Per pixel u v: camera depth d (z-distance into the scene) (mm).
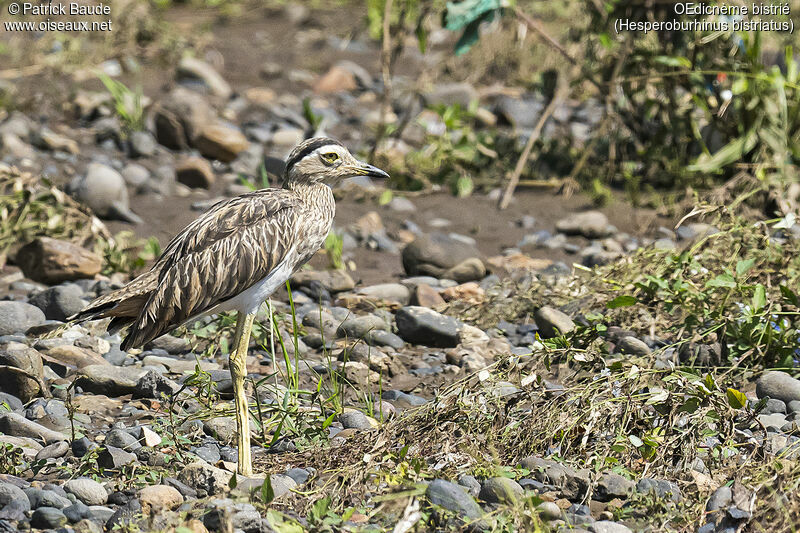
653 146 15555
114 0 22750
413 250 12852
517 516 6754
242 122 18750
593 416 7711
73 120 18156
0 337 10391
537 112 19078
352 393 9578
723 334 9859
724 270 10141
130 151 16734
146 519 6883
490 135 17344
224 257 8195
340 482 7453
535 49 21062
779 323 9828
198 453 8102
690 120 15375
